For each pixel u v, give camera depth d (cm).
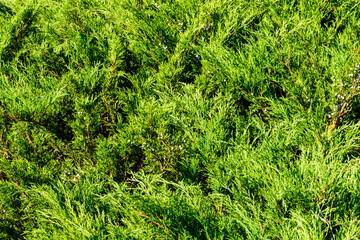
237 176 190
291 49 258
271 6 294
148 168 235
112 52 271
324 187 158
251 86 242
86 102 238
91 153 252
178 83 283
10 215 216
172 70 272
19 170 226
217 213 188
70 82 263
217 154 227
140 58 316
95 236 160
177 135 229
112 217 201
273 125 238
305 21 277
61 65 317
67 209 175
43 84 271
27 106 230
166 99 260
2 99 238
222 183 197
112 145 248
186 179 225
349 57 224
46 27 317
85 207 203
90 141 252
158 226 161
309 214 155
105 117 289
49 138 274
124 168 246
